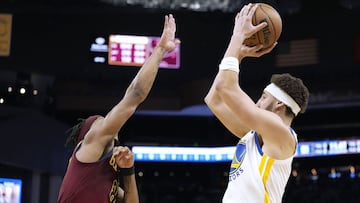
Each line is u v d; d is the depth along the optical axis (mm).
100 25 15180
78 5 14953
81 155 2957
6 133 12281
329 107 15086
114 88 15359
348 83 14352
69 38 15008
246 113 2682
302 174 20750
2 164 12578
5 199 12852
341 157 19781
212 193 21172
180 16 15445
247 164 2764
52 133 14242
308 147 16812
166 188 21781
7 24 14539
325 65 14422
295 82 2873
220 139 18109
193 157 17453
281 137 2674
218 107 3223
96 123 3072
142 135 18406
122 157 2908
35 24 14812
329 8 14547
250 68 14859
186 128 18531
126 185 3057
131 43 15188
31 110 13211
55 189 14492
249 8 2969
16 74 14281
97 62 15047
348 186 20219
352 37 14344
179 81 15562
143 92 3000
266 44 2975
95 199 2863
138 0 15172
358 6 14383
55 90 15094
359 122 17391
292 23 14789
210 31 15398
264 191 2688
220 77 2752
